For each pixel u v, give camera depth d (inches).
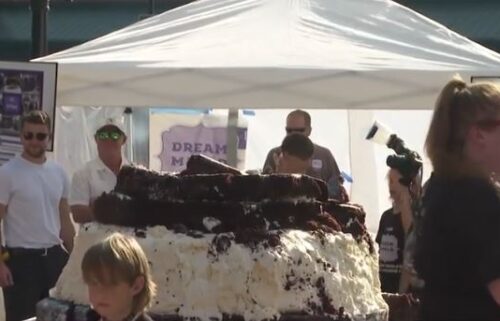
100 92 433.4
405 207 356.5
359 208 269.0
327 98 418.6
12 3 942.4
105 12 924.6
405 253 330.6
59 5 931.3
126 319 198.7
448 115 180.9
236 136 583.8
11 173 403.2
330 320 235.9
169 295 229.1
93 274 196.5
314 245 239.9
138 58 432.1
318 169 518.3
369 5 470.0
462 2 871.7
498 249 170.9
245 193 236.5
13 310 404.5
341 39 442.0
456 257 174.1
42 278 405.7
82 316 236.5
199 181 236.1
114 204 240.8
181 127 625.9
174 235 233.0
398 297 295.9
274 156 520.7
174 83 425.4
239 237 230.4
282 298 228.5
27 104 428.1
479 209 173.2
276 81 418.0
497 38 823.7
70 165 614.5
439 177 180.5
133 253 199.2
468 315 173.6
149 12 821.2
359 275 257.1
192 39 451.5
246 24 457.4
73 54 451.5
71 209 428.8
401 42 439.2
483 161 178.4
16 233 403.2
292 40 440.1
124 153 619.2
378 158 637.9
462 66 418.9
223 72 418.3
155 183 238.5
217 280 228.5
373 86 417.1
